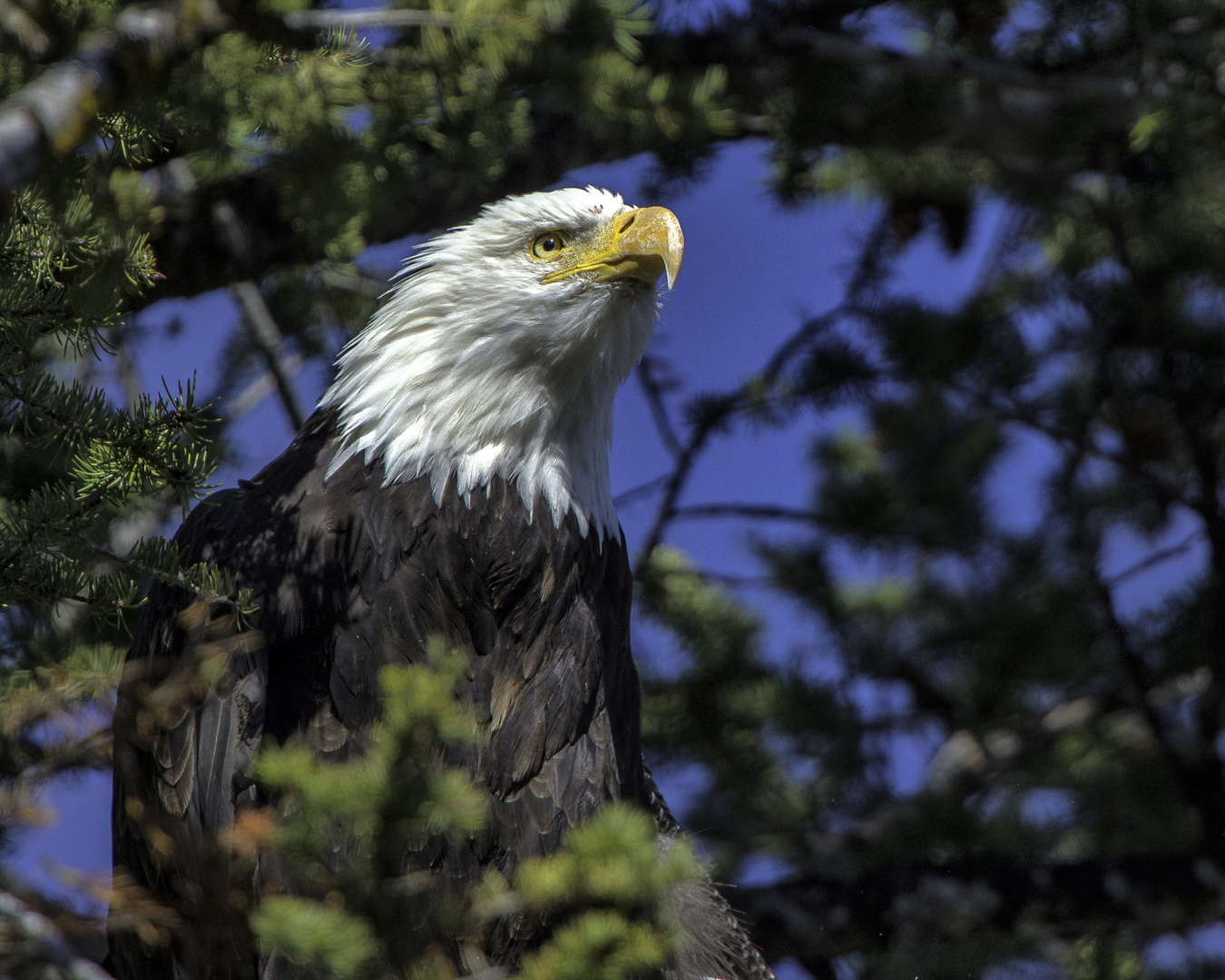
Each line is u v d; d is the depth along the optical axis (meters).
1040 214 18.34
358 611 10.41
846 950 14.61
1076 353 19.28
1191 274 18.05
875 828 16.64
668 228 11.34
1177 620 17.78
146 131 9.12
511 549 10.91
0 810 6.29
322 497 10.80
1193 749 17.30
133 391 15.16
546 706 10.64
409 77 10.95
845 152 18.12
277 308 17.00
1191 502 17.09
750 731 17.58
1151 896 14.68
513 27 10.13
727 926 12.04
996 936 15.94
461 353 11.15
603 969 6.53
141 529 12.02
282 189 11.41
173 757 9.86
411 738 6.12
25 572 7.93
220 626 9.93
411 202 14.20
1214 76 14.54
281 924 6.09
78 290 8.50
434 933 9.04
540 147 14.75
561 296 11.22
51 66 6.65
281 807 9.45
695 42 15.05
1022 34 16.34
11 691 6.98
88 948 10.33
